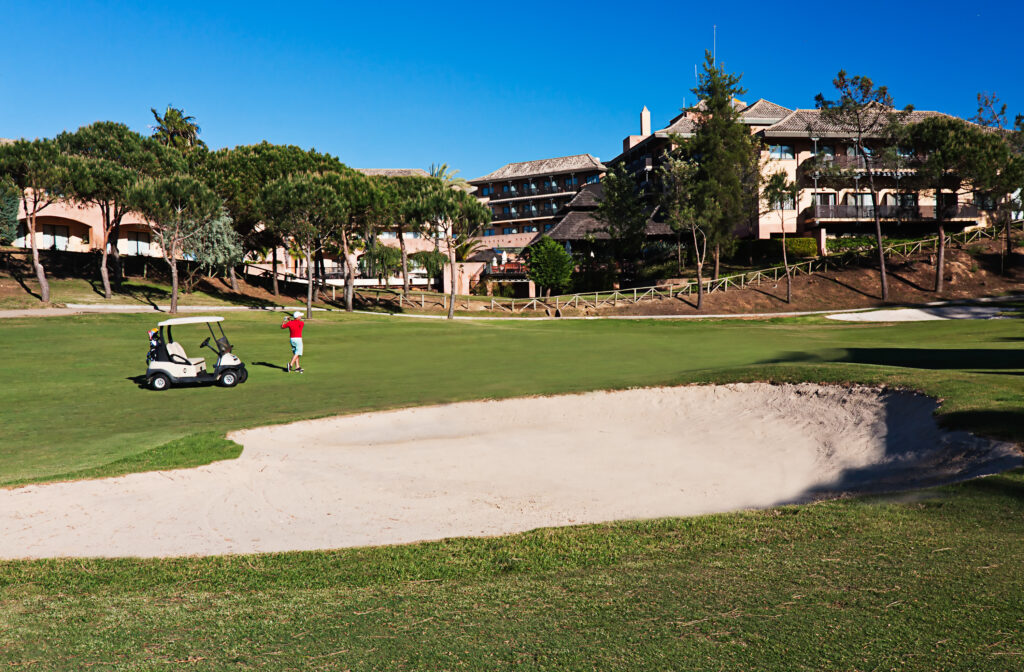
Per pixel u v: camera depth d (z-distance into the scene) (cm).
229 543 785
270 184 4169
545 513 914
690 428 1470
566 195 8744
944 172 4512
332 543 777
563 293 6103
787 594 489
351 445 1330
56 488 986
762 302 4828
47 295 3856
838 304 4731
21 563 692
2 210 4631
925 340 2658
